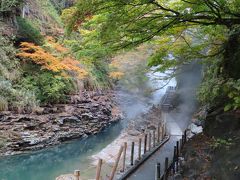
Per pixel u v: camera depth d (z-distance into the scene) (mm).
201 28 6633
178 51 6840
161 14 5016
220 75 7918
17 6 17062
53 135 13992
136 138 16094
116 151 13523
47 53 14750
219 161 5996
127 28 5055
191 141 8680
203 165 6637
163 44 7090
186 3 5016
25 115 13508
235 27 6562
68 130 15086
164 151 13461
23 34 16359
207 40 7469
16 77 14867
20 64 15766
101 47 5582
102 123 18453
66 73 17812
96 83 22641
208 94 7730
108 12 4711
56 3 25625
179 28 6246
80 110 16969
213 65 9016
